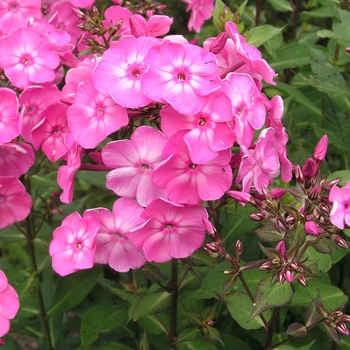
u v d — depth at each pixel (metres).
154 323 0.39
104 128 0.29
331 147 0.49
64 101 0.32
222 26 0.40
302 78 0.41
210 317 0.34
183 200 0.28
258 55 0.31
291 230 0.27
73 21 0.41
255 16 0.51
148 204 0.28
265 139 0.28
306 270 0.28
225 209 0.33
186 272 0.34
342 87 0.42
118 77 0.29
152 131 0.28
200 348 0.35
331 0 0.46
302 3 0.55
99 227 0.30
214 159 0.27
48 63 0.34
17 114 0.33
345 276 0.44
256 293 0.28
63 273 0.30
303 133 0.50
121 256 0.31
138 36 0.31
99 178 0.42
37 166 0.39
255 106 0.29
